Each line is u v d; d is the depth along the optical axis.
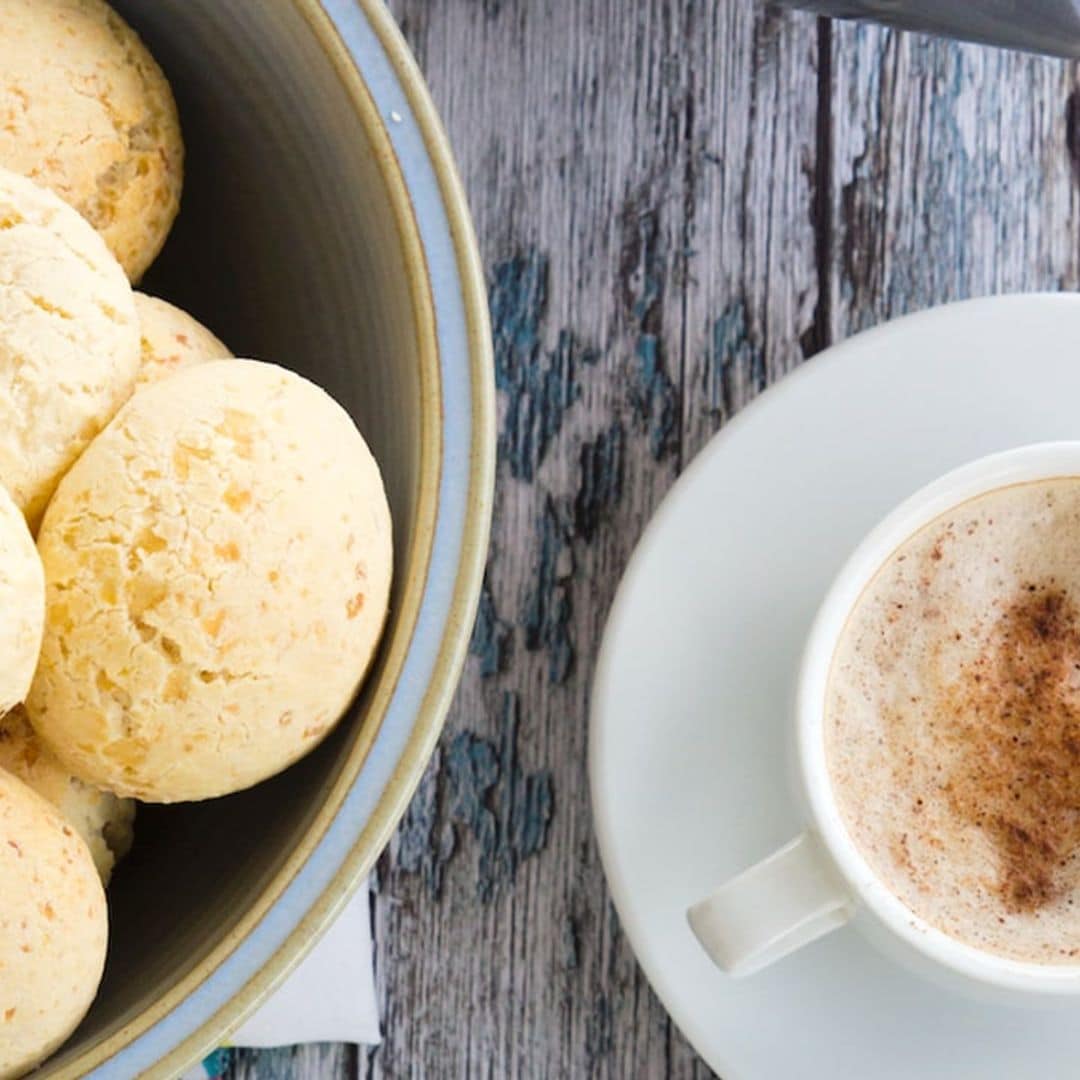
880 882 0.54
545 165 0.61
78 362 0.47
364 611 0.48
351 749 0.48
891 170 0.61
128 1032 0.47
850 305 0.61
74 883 0.47
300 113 0.51
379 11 0.50
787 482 0.57
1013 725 0.54
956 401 0.57
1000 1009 0.57
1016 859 0.54
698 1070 0.59
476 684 0.60
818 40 0.61
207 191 0.53
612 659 0.57
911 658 0.55
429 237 0.50
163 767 0.47
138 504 0.46
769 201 0.61
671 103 0.61
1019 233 0.61
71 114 0.50
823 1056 0.57
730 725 0.57
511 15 0.61
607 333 0.61
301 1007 0.58
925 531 0.54
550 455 0.60
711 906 0.54
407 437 0.50
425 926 0.60
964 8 0.56
